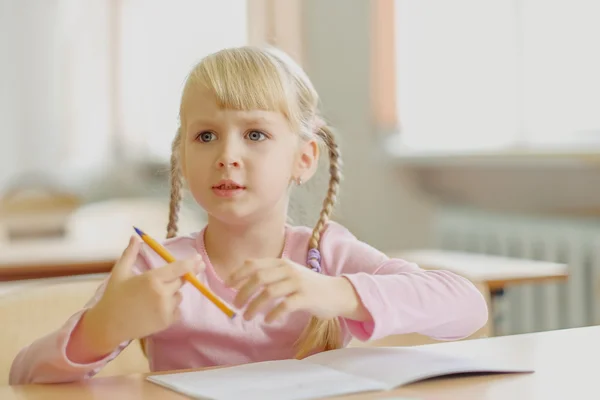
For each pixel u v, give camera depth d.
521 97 3.44
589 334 1.26
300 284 1.06
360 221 4.04
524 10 3.41
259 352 1.32
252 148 1.24
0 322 1.39
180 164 1.36
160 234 3.37
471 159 3.57
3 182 4.64
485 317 1.29
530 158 3.28
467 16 3.66
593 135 3.16
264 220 1.33
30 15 4.68
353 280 1.15
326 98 4.03
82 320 1.07
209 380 1.00
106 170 4.68
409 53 3.93
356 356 1.10
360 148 4.05
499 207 3.66
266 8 4.09
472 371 1.02
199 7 4.48
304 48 4.02
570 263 3.15
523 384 0.98
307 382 0.97
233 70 1.24
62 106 4.70
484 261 2.51
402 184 4.08
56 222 3.54
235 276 1.04
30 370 1.07
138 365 1.50
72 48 4.70
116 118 4.71
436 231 3.97
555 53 3.30
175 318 1.05
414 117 3.92
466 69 3.68
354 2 4.04
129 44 4.70
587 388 0.96
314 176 1.47
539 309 3.32
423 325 1.19
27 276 2.46
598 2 3.11
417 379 0.99
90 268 2.51
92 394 0.97
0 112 4.65
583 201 3.23
